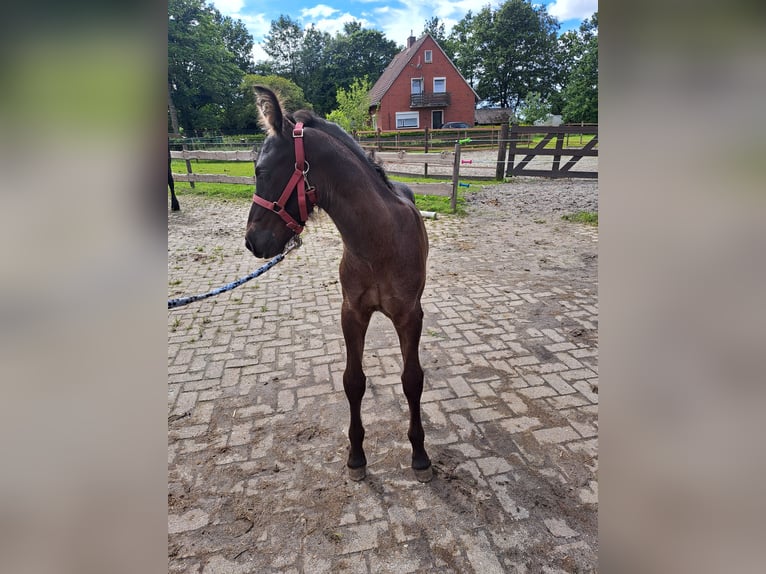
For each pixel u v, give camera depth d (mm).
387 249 1936
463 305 4406
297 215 1851
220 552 1962
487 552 1919
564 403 2887
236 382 3238
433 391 3043
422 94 35281
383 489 2264
